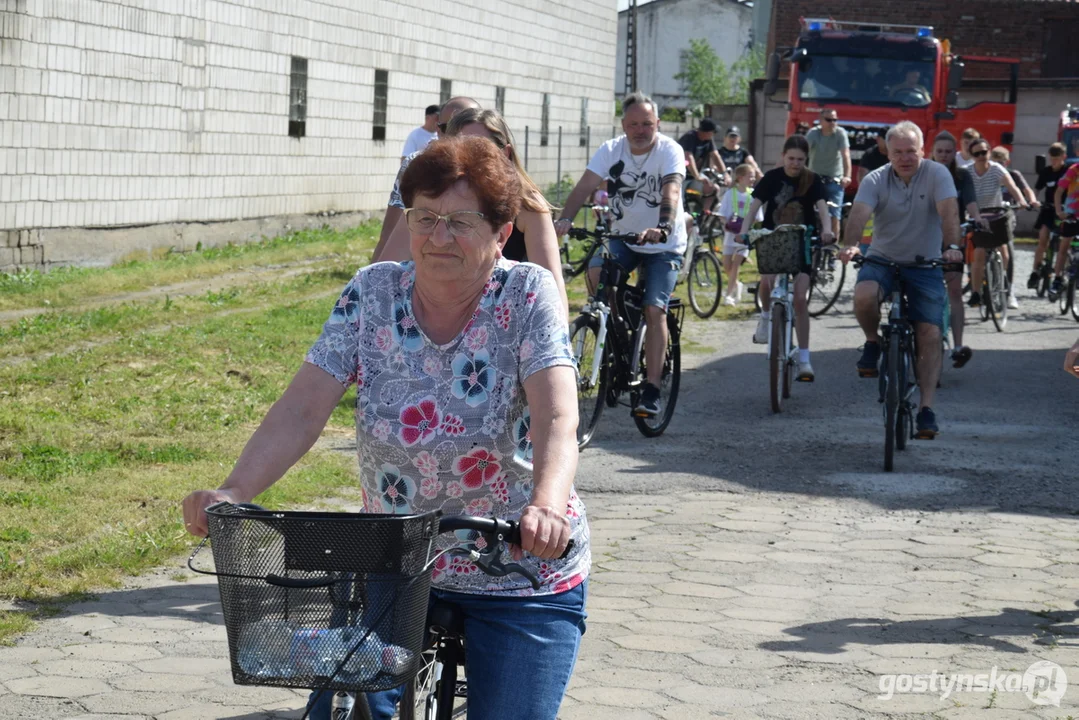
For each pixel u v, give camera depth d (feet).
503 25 111.96
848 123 78.74
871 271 29.94
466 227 9.43
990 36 131.44
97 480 25.29
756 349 45.80
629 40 249.14
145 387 35.01
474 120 18.29
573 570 9.95
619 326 30.58
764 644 17.56
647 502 25.55
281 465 9.34
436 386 9.63
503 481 9.77
